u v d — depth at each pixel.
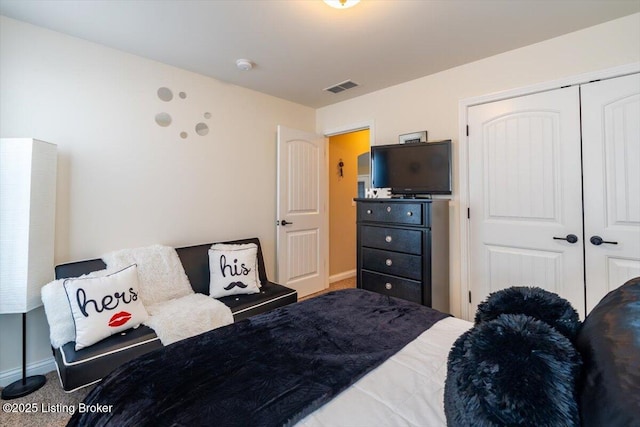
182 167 2.79
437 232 2.52
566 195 2.21
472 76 2.62
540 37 2.23
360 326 1.37
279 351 1.15
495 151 2.52
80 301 1.76
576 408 0.52
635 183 1.97
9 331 1.99
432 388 0.94
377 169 3.01
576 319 0.84
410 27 2.09
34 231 1.85
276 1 1.80
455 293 2.73
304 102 3.71
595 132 2.10
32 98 2.05
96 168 2.32
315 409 0.84
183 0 1.79
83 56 2.25
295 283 3.59
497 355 0.61
